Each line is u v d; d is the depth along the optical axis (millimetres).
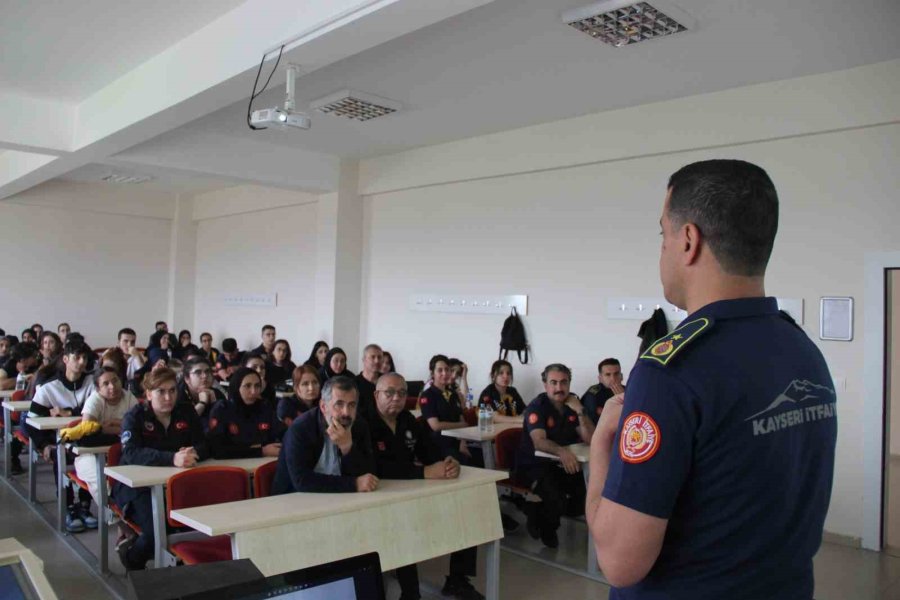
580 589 3609
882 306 4254
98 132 5367
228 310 9844
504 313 6242
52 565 3732
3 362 6723
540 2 3549
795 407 925
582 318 5676
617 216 5473
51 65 4812
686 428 879
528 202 6094
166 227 10625
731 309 937
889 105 4145
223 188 9625
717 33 3850
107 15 3984
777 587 900
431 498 2830
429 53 4270
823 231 4480
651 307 5242
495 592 3062
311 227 8391
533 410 4340
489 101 5211
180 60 4336
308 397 4465
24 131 5531
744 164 970
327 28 3201
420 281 7039
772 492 889
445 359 5320
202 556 2709
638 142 5215
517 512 5016
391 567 2648
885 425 4293
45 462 6031
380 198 7508
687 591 903
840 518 4387
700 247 965
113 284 10180
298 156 7117
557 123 5727
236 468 3117
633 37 3912
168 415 3648
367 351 5480
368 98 5113
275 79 3904
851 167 4375
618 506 899
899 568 3979
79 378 5012
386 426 3373
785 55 4133
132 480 2936
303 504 2572
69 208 9633
